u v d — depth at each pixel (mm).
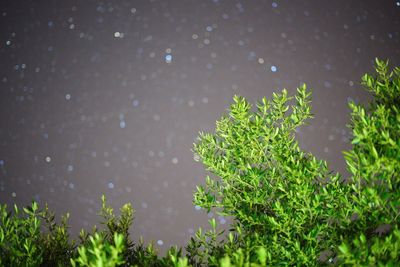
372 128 1338
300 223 1604
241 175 1798
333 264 1402
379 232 1525
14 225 1647
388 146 1301
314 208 1566
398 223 1345
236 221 1844
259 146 1771
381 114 1380
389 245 1193
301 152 1796
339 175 1604
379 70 1641
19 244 1620
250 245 1572
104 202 2223
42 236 1870
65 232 1950
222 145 1859
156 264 1573
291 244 1584
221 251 1653
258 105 1816
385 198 1296
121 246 1086
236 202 1800
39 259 1580
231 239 1565
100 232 2018
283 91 1798
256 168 1729
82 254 1140
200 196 1812
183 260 1093
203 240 1688
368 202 1391
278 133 1791
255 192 1754
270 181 1779
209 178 1874
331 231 1590
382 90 1627
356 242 1185
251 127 1758
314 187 1644
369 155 1353
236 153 1797
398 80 1539
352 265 1211
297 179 1572
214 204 1797
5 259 1568
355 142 1324
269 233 1741
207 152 1850
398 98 1588
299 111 1792
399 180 1315
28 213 1714
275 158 1674
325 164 1656
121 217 2234
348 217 1526
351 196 1479
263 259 1102
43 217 1951
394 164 1258
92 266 1086
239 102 1762
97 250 1074
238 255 1134
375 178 1326
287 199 1747
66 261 1845
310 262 1517
